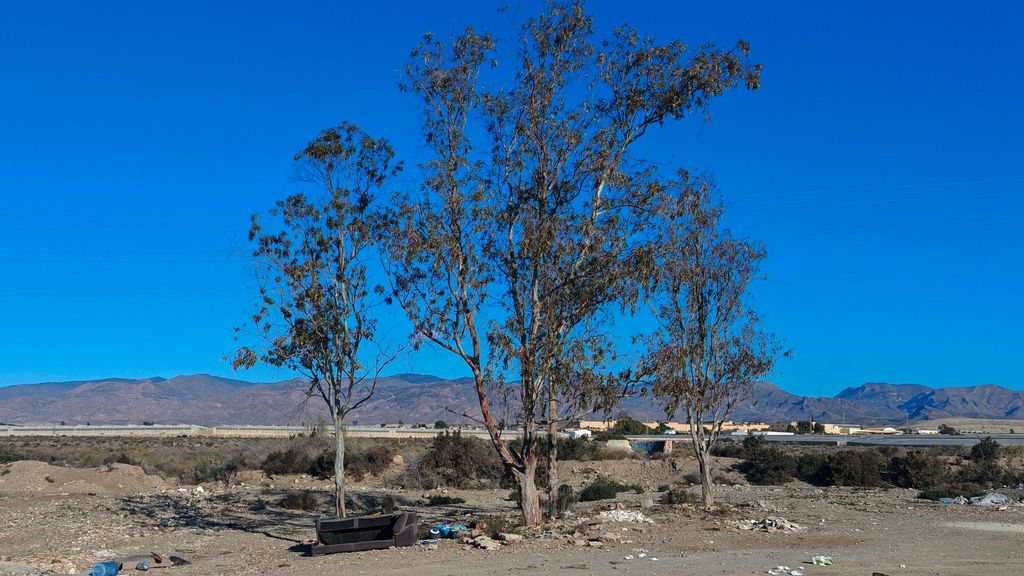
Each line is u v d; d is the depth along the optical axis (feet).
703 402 97.19
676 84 79.87
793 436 297.74
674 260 94.02
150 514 104.42
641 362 79.56
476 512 110.42
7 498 117.50
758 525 81.46
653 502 113.60
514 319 77.77
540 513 80.74
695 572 55.11
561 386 78.74
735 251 96.43
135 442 276.00
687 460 179.11
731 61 79.92
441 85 79.00
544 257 78.18
